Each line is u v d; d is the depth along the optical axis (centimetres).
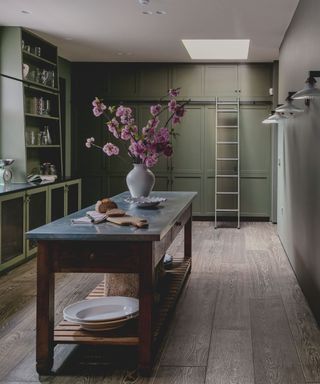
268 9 478
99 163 800
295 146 455
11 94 548
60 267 254
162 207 355
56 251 254
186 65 777
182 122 785
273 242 621
